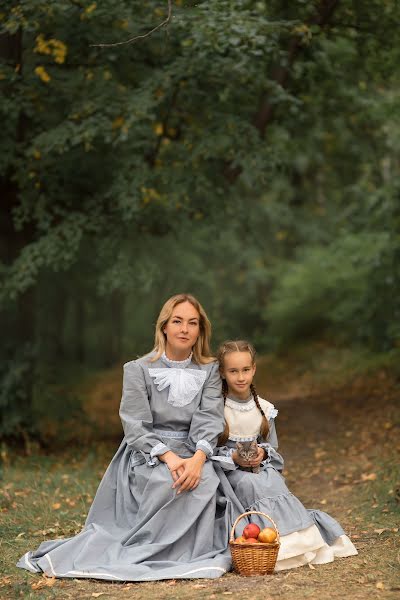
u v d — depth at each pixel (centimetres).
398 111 1114
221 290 2244
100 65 894
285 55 891
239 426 484
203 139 881
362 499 653
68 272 1578
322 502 670
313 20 890
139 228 977
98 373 2219
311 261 1822
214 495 455
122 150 946
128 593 398
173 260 1614
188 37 809
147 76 923
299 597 377
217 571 421
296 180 1744
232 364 480
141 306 2697
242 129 886
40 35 793
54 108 942
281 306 1873
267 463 478
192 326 483
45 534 545
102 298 2294
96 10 796
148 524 448
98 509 482
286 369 1691
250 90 913
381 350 1508
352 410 1136
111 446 1021
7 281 920
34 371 1050
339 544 466
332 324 1777
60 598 395
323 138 1301
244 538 429
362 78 1054
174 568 426
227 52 866
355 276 1609
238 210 1130
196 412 475
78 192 980
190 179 905
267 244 2042
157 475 455
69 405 1073
